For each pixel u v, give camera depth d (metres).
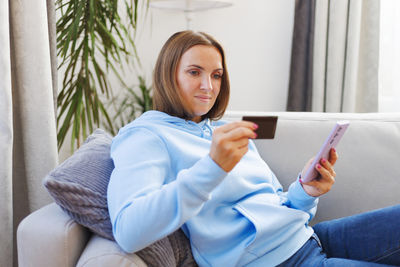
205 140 1.04
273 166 1.41
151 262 0.84
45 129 1.35
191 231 0.94
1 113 1.19
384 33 2.32
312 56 2.46
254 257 0.94
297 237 1.01
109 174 0.98
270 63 2.72
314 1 2.40
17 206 1.43
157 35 2.79
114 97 2.67
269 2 2.65
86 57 1.72
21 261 0.87
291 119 1.44
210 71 0.99
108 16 1.85
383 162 1.37
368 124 1.41
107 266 0.79
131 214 0.75
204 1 2.26
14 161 1.40
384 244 1.00
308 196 1.02
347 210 1.37
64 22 1.72
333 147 0.94
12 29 1.31
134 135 0.95
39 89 1.32
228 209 1.00
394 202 1.36
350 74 2.30
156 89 1.05
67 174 0.89
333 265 0.93
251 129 0.73
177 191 0.73
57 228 0.85
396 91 2.34
